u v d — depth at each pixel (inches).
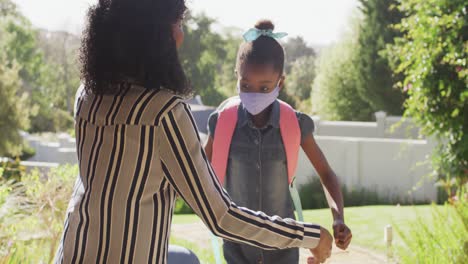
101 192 80.4
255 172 131.4
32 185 258.8
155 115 80.8
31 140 961.5
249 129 131.4
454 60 354.6
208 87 1769.2
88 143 83.7
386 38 1127.0
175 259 94.7
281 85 131.3
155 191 81.7
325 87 1266.0
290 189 132.6
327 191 131.2
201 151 83.6
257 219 85.7
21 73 1753.2
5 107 856.3
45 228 233.9
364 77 1155.9
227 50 1802.4
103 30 82.7
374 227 366.0
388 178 629.6
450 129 378.6
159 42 82.2
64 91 1862.7
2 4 1754.4
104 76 82.3
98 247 79.5
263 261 132.5
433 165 408.5
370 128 845.2
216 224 83.6
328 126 869.2
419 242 204.4
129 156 80.5
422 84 375.6
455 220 213.0
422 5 370.0
